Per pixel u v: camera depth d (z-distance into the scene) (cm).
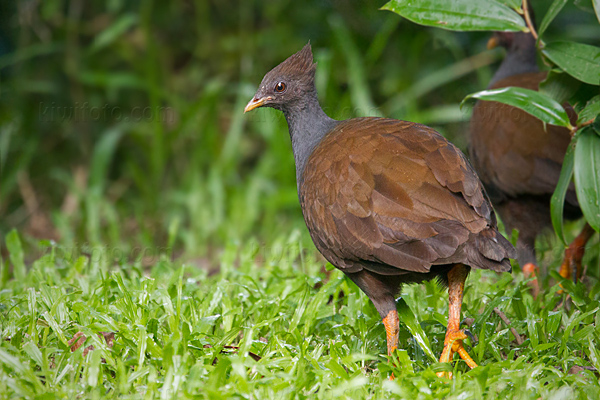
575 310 859
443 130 1597
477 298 905
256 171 1560
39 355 700
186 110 1555
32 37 1684
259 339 816
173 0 1744
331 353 737
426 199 700
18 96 1623
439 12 868
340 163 754
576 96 920
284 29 1677
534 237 1083
